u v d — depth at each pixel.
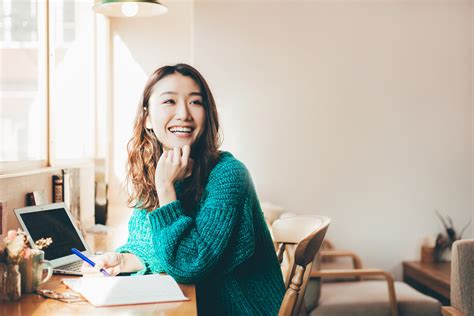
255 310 1.62
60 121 3.47
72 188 3.14
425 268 4.56
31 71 2.81
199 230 1.58
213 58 4.72
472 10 4.87
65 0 3.73
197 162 1.71
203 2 4.71
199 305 1.63
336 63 4.79
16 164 2.47
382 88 4.82
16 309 1.41
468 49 4.88
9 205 2.17
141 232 1.85
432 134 4.88
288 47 4.75
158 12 3.80
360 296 3.48
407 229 4.88
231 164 1.65
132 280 1.60
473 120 4.89
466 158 4.91
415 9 4.84
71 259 2.13
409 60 4.84
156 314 1.36
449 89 4.88
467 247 2.37
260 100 4.75
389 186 4.85
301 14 4.76
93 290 1.52
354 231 4.84
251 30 4.73
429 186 4.89
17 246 1.50
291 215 3.71
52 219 2.21
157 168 1.67
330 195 4.81
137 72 5.51
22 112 2.65
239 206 1.61
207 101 1.71
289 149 4.77
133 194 1.85
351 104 4.80
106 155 5.22
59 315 1.36
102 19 5.16
